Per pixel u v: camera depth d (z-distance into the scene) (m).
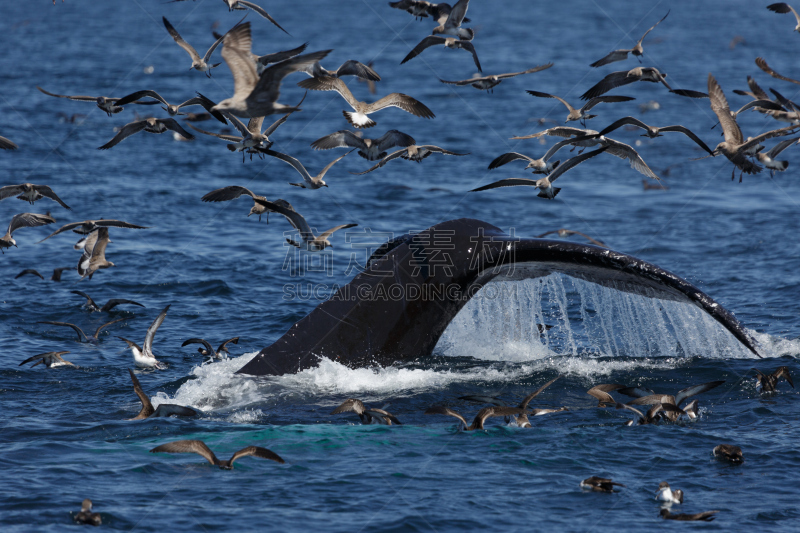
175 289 50.47
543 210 71.44
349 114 36.72
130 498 22.09
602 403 29.06
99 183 77.88
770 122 119.56
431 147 40.16
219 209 70.81
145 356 36.38
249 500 22.08
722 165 94.06
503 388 31.53
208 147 98.69
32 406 30.56
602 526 20.95
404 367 32.28
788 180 86.12
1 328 42.22
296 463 24.52
